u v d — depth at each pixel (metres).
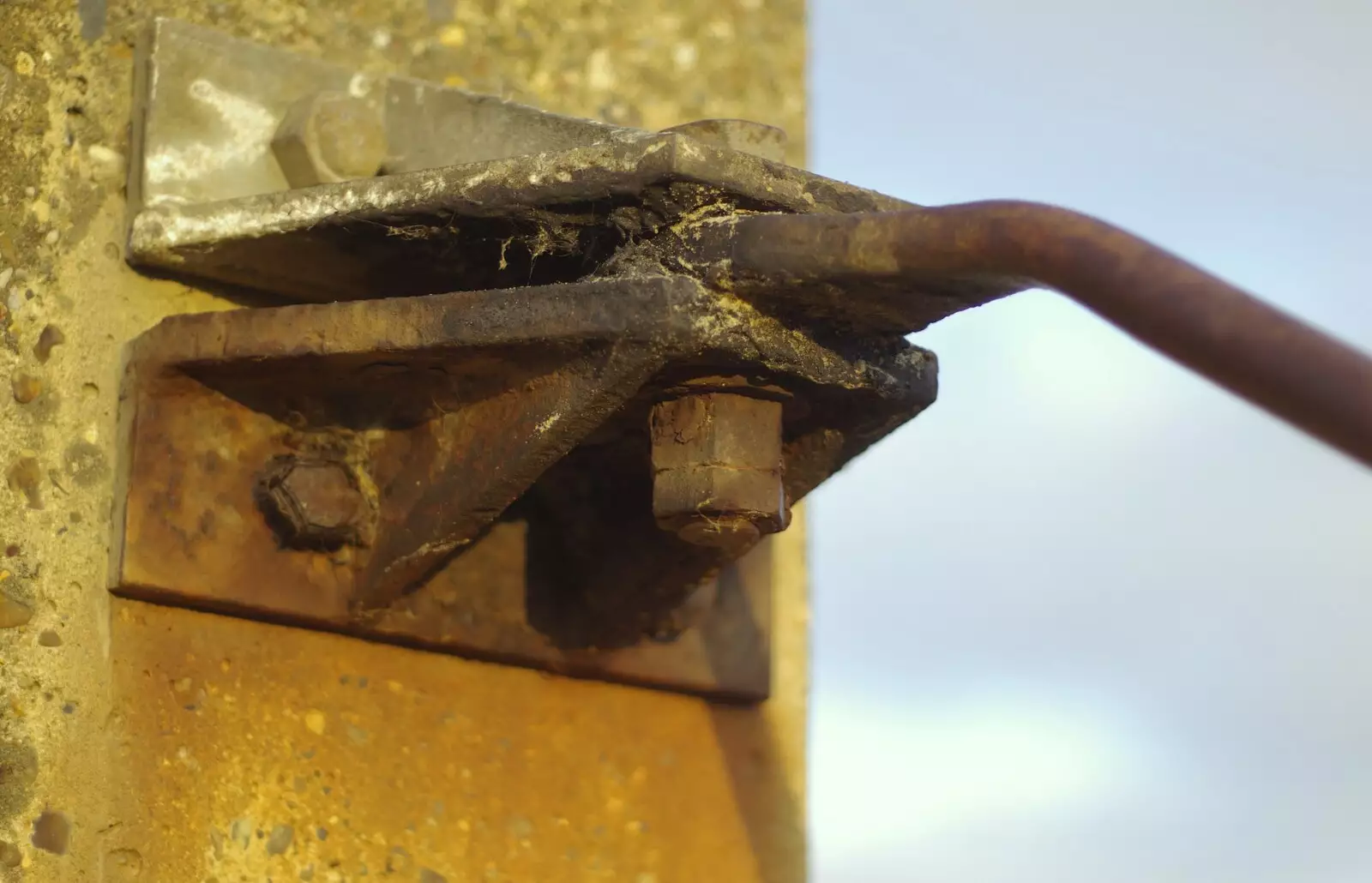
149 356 0.94
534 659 1.00
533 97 1.07
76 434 0.94
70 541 0.93
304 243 0.94
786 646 1.09
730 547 0.90
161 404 0.94
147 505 0.94
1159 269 0.77
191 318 0.94
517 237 0.92
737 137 0.93
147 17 0.98
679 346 0.87
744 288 0.87
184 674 0.94
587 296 0.88
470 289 0.96
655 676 1.03
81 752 0.92
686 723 1.05
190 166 0.97
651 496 0.97
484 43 1.07
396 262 0.95
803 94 1.15
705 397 0.89
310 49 1.02
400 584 0.95
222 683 0.95
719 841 1.05
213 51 0.98
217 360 0.93
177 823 0.93
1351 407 0.72
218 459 0.95
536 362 0.90
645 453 0.95
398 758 0.98
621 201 0.89
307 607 0.96
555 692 1.02
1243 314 0.75
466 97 1.00
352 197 0.93
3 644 0.92
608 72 1.10
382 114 0.99
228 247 0.95
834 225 0.85
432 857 0.98
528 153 0.96
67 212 0.96
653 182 0.88
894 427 0.93
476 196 0.90
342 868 0.96
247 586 0.95
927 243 0.84
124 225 0.96
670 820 1.04
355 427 0.96
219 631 0.95
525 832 1.00
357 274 0.96
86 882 0.92
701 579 0.99
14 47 0.96
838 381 0.90
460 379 0.92
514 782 1.00
